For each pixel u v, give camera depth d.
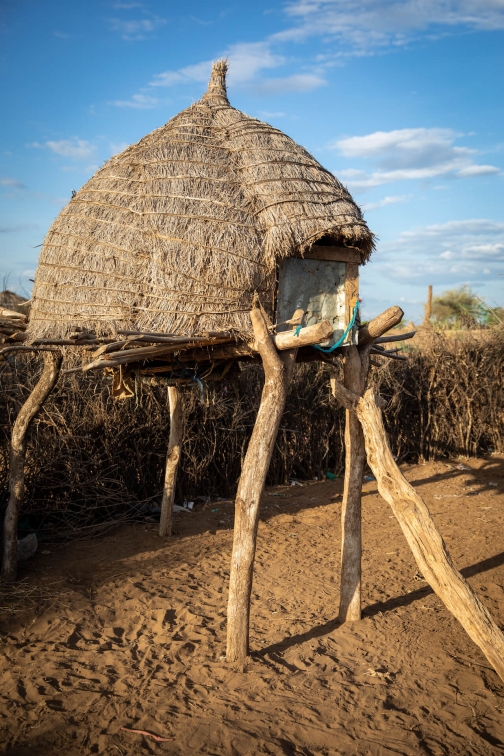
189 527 7.69
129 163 4.72
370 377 10.83
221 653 4.49
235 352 4.61
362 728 3.56
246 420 9.38
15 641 4.62
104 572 6.07
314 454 10.34
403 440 11.27
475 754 3.34
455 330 12.55
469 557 6.55
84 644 4.62
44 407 7.51
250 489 4.21
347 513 4.98
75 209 4.93
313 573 6.19
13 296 8.58
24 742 3.39
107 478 7.76
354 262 4.67
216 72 5.21
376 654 4.48
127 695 3.89
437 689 4.00
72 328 4.26
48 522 7.53
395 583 5.91
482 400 11.66
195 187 4.36
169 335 4.00
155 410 8.48
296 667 4.28
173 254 4.18
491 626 3.68
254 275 4.18
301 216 4.25
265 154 4.57
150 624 5.01
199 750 3.32
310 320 4.54
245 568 4.27
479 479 10.09
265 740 3.41
